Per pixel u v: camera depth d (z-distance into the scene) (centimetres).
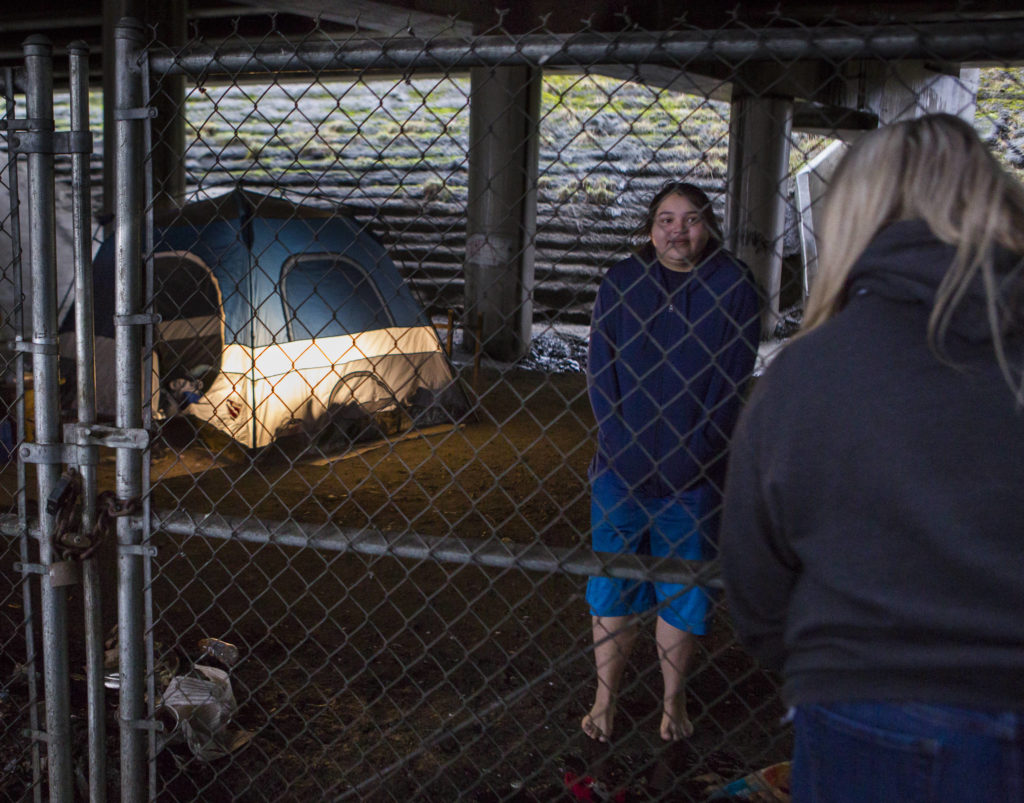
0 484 614
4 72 213
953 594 110
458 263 1437
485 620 399
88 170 214
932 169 123
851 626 117
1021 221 120
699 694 328
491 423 835
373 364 733
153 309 218
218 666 343
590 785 266
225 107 1714
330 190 1556
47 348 217
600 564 191
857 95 1147
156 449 693
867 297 123
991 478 109
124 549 220
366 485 639
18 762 274
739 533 130
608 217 1401
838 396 117
